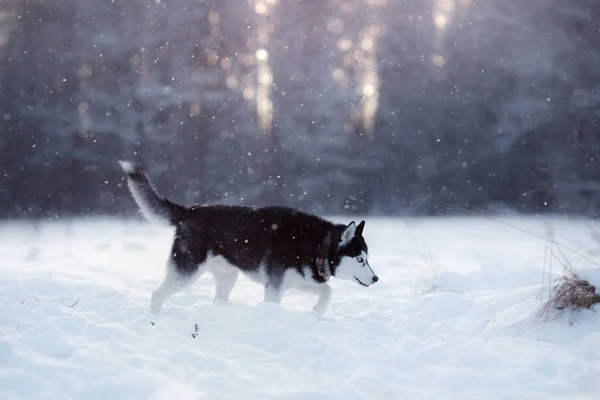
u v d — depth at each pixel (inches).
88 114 1291.8
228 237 262.7
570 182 1102.4
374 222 987.9
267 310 231.8
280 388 162.4
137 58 1299.2
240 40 1339.8
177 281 256.2
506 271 306.5
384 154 1391.5
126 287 316.2
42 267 375.9
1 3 1296.8
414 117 1396.4
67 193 1261.1
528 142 1273.4
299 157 1365.7
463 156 1343.5
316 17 1412.4
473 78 1346.0
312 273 263.1
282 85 1403.8
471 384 168.1
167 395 149.2
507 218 1013.8
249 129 1325.0
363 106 1433.3
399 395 161.8
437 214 1290.6
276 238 261.0
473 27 1326.3
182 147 1286.9
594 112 1193.4
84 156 1264.8
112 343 188.1
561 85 1239.5
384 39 1418.6
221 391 158.2
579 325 197.0
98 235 684.7
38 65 1293.1
